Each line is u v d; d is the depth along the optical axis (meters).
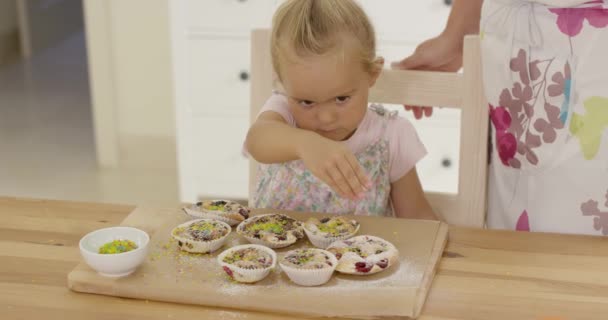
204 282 0.96
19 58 5.23
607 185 1.23
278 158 1.20
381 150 1.34
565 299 0.95
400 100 1.33
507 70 1.25
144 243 1.01
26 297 0.96
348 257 0.98
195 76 2.77
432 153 2.66
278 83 1.38
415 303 0.91
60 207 1.22
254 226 1.09
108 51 3.45
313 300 0.92
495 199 1.36
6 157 3.64
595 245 1.10
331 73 1.14
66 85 4.67
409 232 1.10
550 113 1.23
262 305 0.93
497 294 0.96
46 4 5.59
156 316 0.92
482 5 1.35
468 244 1.10
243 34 2.71
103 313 0.93
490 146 1.38
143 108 3.55
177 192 3.33
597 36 1.17
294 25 1.15
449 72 1.41
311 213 1.18
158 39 3.44
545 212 1.28
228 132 2.83
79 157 3.67
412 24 2.55
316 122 1.21
